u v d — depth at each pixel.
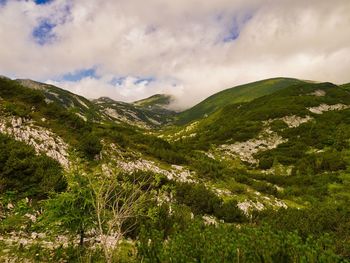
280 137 77.81
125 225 13.41
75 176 10.54
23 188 14.90
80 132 34.31
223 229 9.54
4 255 9.95
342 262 6.63
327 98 107.62
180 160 41.16
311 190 42.25
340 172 49.66
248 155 70.44
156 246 8.29
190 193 25.95
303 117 88.12
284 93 122.31
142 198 9.39
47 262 9.85
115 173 9.95
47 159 19.36
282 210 25.62
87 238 12.30
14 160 16.02
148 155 40.09
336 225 18.59
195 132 113.75
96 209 8.79
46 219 10.51
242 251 7.32
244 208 30.44
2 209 13.59
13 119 28.92
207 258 7.25
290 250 7.18
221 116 124.50
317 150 65.00
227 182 38.34
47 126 31.75
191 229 8.98
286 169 57.25
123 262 9.38
